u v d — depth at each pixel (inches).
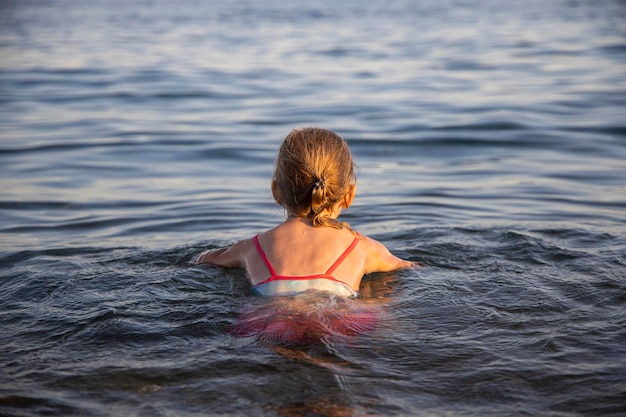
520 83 460.1
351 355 110.7
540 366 107.8
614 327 123.0
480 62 555.8
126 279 149.2
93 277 150.5
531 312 130.1
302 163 147.3
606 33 743.1
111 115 377.1
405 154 300.7
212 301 135.0
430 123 351.9
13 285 146.4
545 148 306.0
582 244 175.6
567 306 133.0
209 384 101.8
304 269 140.8
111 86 465.4
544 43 671.1
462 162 287.0
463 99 410.3
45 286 144.9
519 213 215.3
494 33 778.8
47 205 226.2
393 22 954.1
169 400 97.9
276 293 137.3
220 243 180.4
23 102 413.1
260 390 100.0
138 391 100.4
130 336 118.6
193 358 109.9
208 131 339.9
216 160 289.9
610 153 295.7
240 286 143.5
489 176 264.1
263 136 330.3
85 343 116.8
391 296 138.7
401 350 112.9
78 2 1486.2
